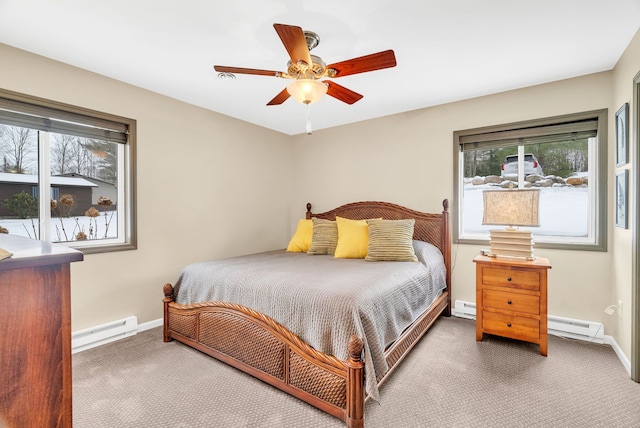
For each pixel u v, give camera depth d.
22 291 0.63
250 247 4.03
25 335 0.63
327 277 2.20
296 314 1.89
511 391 1.93
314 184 4.48
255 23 1.93
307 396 1.79
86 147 2.71
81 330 2.54
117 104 2.75
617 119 2.39
